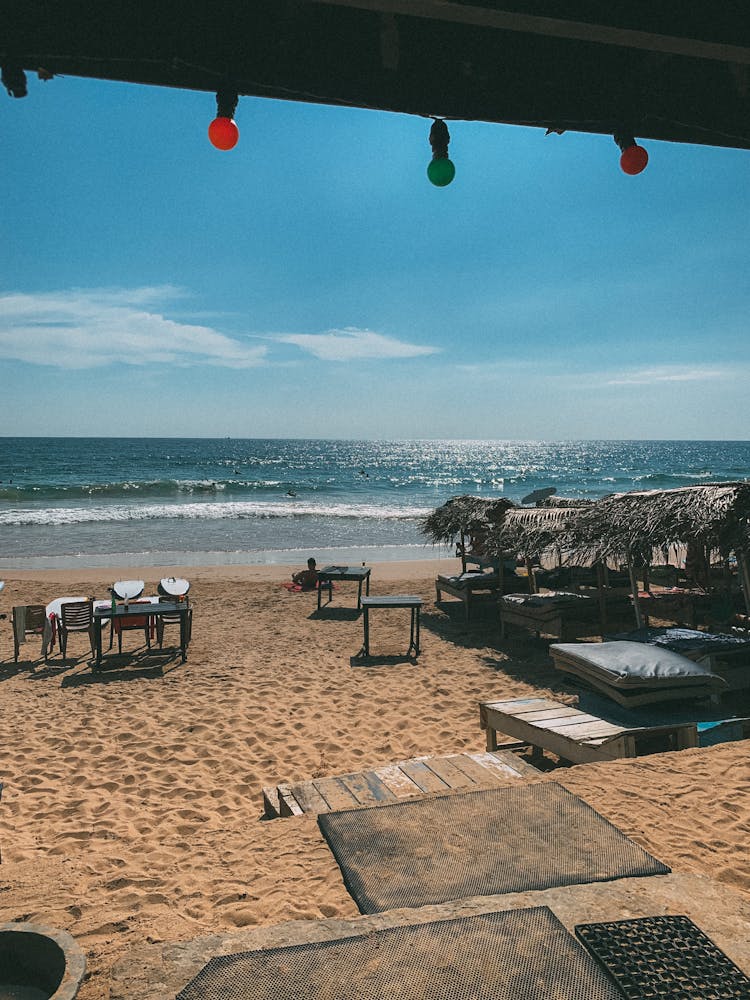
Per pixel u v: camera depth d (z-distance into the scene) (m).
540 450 183.62
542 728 5.45
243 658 10.21
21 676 9.38
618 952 2.27
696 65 2.33
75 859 3.93
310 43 1.99
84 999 2.19
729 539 7.66
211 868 3.42
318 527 31.75
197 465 88.62
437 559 23.00
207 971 2.24
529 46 2.17
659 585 13.91
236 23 1.91
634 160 2.32
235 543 26.38
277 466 92.50
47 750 6.75
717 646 6.83
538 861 3.08
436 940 2.38
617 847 3.22
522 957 2.26
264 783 5.97
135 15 1.84
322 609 13.91
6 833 5.00
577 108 2.27
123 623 10.59
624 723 5.43
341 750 6.68
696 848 3.31
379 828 3.53
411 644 10.30
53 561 21.80
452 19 1.76
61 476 65.88
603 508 9.27
